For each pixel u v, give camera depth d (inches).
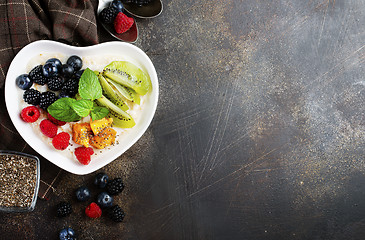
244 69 27.1
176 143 26.7
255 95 27.3
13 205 25.1
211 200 27.0
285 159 27.5
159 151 26.6
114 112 24.6
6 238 25.5
